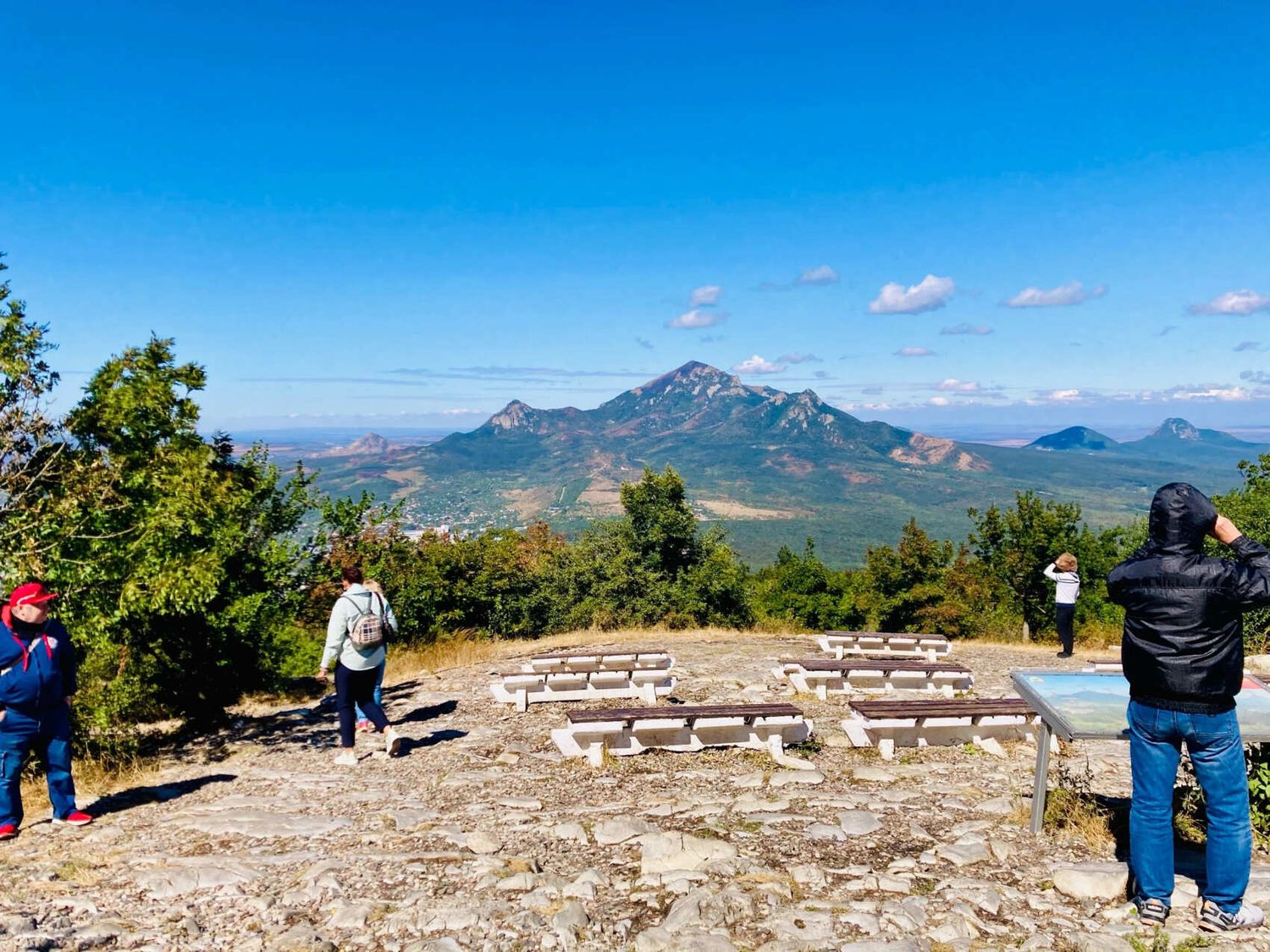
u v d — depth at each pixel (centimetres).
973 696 1039
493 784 665
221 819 579
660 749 764
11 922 386
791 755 741
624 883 438
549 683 1041
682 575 3105
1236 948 346
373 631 766
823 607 4788
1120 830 495
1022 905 401
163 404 962
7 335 807
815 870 441
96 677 1102
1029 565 3456
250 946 371
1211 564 346
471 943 369
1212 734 355
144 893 439
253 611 1173
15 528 788
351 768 741
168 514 873
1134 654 370
